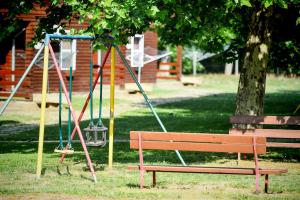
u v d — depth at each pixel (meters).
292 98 51.31
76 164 18.36
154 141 14.25
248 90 21.77
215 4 19.27
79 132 15.43
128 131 28.39
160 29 29.14
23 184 14.57
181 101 47.56
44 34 20.73
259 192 13.73
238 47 28.58
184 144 14.20
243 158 20.38
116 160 19.58
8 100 15.90
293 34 29.77
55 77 48.44
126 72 56.09
